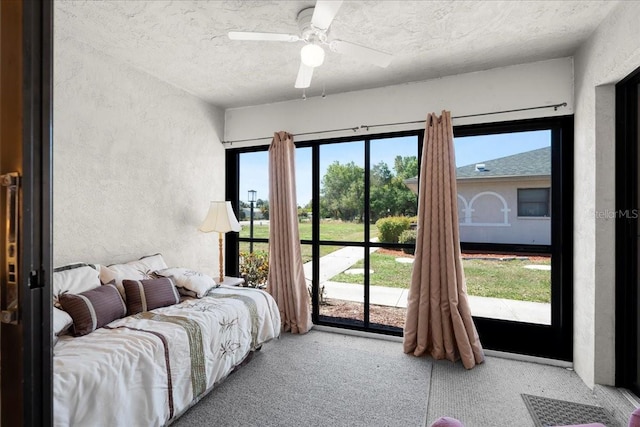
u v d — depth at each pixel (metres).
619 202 2.07
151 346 1.69
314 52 1.78
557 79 2.54
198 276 2.71
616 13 1.87
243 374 2.42
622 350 2.08
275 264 3.39
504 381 2.33
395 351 2.84
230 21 2.07
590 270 2.19
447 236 2.65
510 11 1.94
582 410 1.98
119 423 1.47
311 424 1.86
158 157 2.95
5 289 0.58
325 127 3.36
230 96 3.41
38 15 0.60
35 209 0.60
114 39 2.28
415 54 2.49
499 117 2.71
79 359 1.46
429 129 2.76
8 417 0.59
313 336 3.21
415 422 1.88
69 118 2.24
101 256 2.45
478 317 2.89
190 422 1.87
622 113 2.06
